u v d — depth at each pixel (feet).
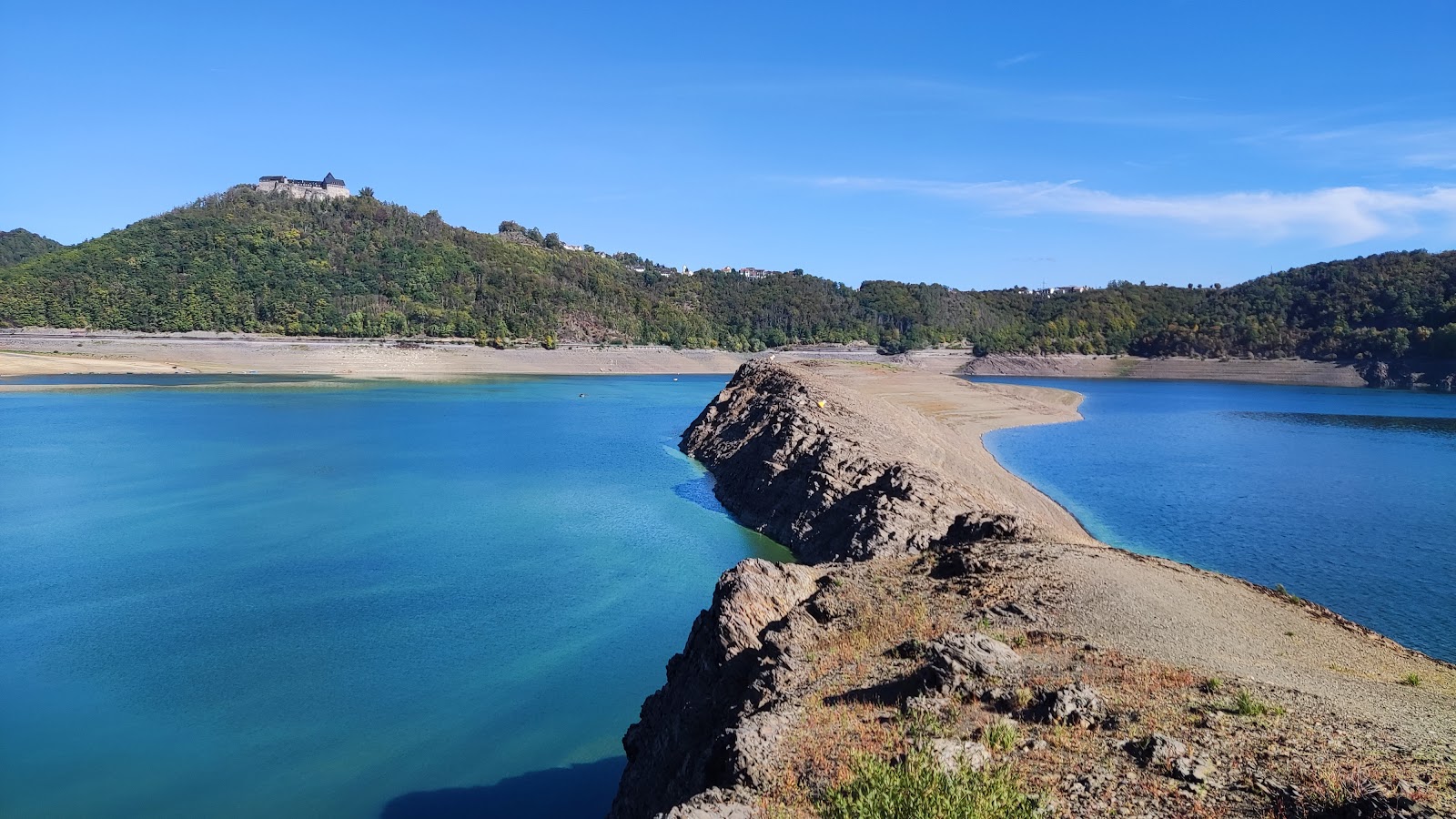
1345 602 145.79
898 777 47.52
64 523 190.70
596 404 490.49
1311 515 214.28
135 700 109.19
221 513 202.59
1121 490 246.47
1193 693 68.23
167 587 150.20
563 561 171.01
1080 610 92.17
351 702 110.01
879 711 66.03
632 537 190.49
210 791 90.33
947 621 88.33
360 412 405.18
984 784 48.14
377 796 90.27
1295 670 79.25
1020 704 65.05
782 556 177.58
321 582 154.40
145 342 613.11
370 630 133.18
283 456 280.10
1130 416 465.47
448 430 355.56
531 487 243.19
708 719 80.23
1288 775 53.01
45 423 334.85
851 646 82.64
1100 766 55.16
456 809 88.43
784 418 241.96
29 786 89.92
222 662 120.47
